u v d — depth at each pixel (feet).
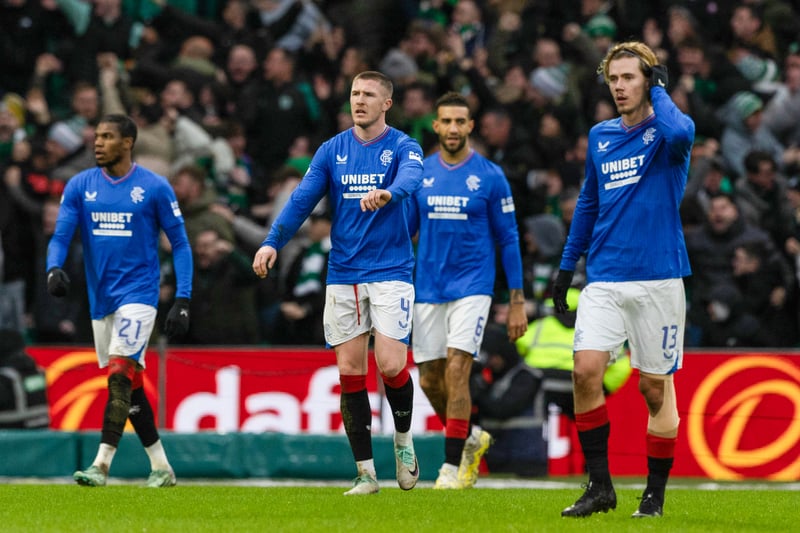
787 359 123.54
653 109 69.46
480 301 101.86
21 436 115.34
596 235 70.90
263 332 146.20
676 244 69.87
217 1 191.83
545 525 64.08
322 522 65.05
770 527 66.95
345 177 79.05
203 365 129.18
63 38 180.65
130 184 94.48
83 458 115.65
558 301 74.95
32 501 79.05
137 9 187.52
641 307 69.67
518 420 123.34
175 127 157.38
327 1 195.83
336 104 168.04
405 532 60.49
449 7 185.57
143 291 94.12
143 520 66.49
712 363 124.98
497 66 174.19
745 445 123.95
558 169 155.33
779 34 179.11
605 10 182.19
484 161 104.37
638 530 62.34
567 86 165.48
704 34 183.83
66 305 147.95
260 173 164.04
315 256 142.00
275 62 166.50
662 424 71.15
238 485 107.55
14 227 153.69
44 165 155.63
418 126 156.87
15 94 178.91
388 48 184.14
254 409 129.08
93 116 160.25
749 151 157.17
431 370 104.73
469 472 104.94
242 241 151.12
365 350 80.89
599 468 69.77
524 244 147.95
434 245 103.19
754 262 141.18
